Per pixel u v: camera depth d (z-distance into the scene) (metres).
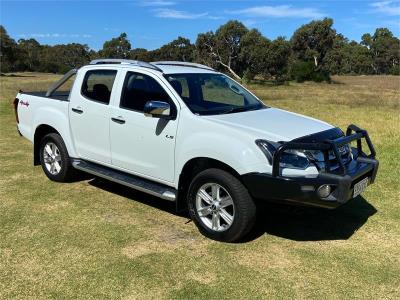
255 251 4.55
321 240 4.83
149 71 5.39
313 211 5.65
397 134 10.83
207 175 4.64
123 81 5.59
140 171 5.40
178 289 3.86
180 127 4.88
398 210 5.71
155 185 5.32
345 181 4.24
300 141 4.40
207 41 57.00
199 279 4.02
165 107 4.86
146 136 5.21
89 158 6.08
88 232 4.98
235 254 4.48
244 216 4.49
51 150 6.75
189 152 4.75
